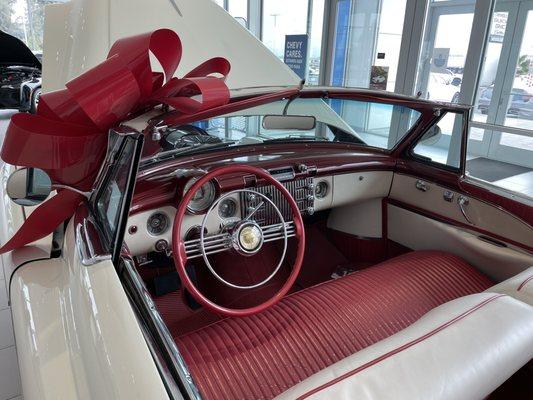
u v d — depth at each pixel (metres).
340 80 5.86
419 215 2.04
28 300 1.11
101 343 0.83
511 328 0.82
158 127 1.13
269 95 1.61
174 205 1.57
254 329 1.27
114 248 1.04
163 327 0.87
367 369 0.71
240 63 2.63
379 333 1.30
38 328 1.02
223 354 1.16
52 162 1.14
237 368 1.12
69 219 1.34
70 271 1.13
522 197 1.67
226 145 1.80
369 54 5.34
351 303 1.41
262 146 1.91
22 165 1.12
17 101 6.45
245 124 1.87
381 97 1.86
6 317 2.27
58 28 2.50
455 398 0.67
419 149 2.00
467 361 0.73
